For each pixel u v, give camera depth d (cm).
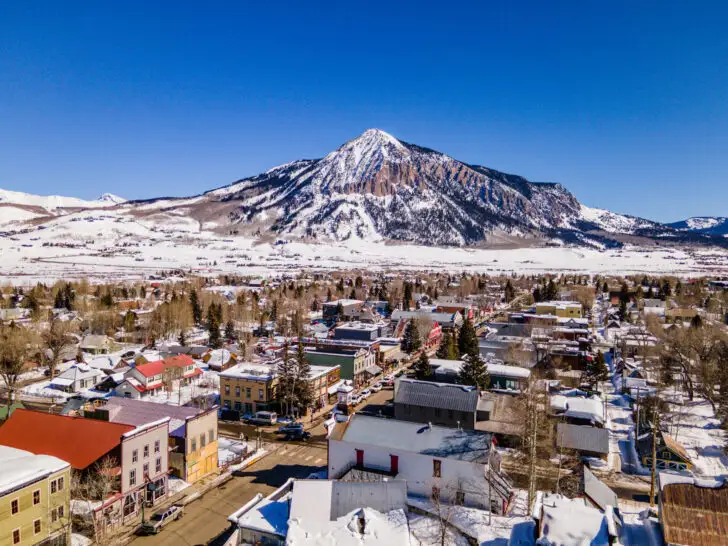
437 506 4778
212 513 5391
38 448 5416
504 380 9744
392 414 8675
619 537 4206
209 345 13838
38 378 10888
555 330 13325
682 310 16350
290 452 7094
